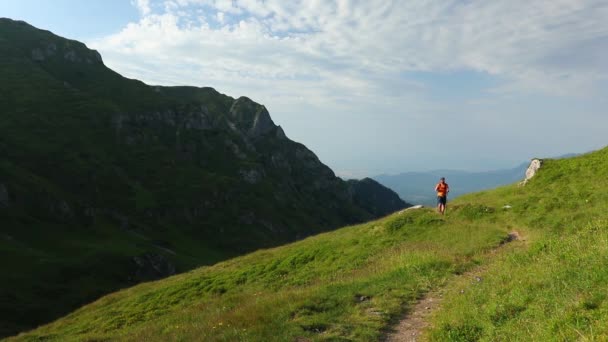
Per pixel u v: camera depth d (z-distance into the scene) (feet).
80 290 257.96
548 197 108.78
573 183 112.27
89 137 538.47
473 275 64.95
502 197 128.26
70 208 385.50
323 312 51.83
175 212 506.07
